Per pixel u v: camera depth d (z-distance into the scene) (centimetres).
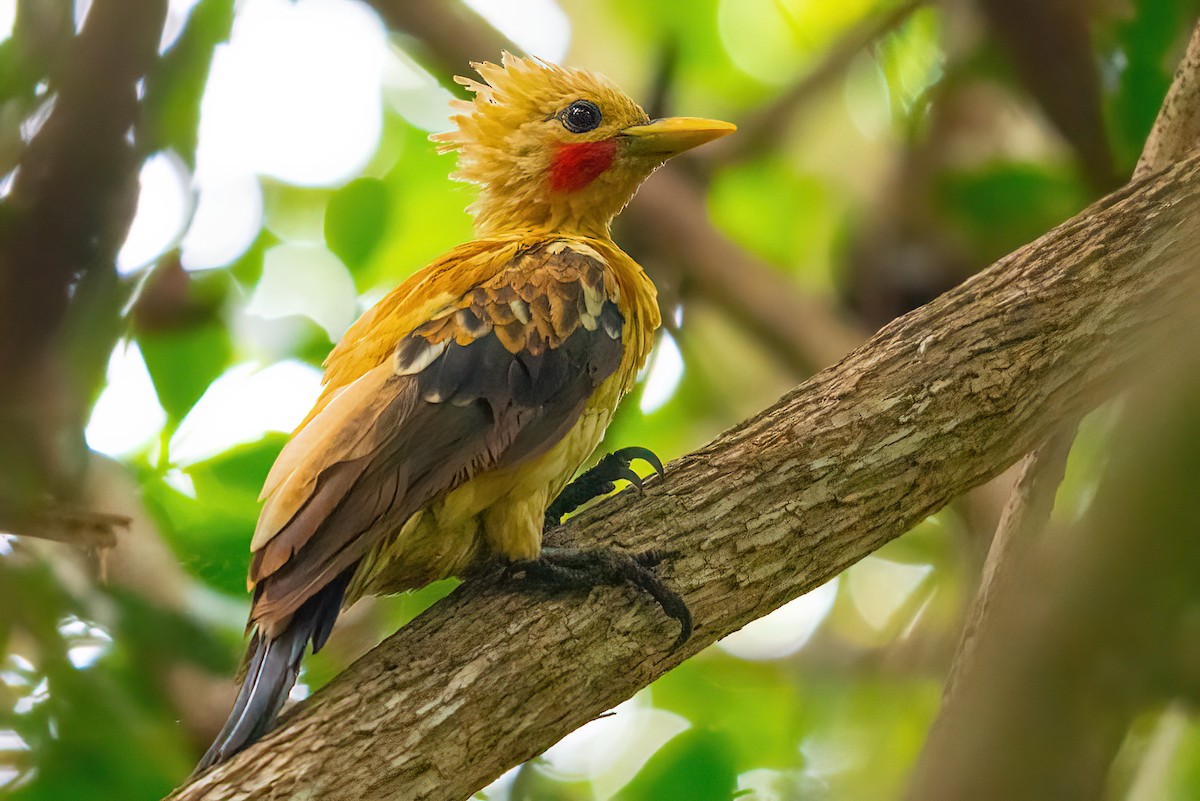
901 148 1802
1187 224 991
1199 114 1083
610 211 1249
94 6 902
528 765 1400
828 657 1602
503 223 1247
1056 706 892
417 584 1049
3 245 901
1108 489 908
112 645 1145
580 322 1057
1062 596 901
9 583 1060
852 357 1016
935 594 1556
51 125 898
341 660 1278
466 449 977
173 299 1438
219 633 1160
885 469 961
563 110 1230
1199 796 1261
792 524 950
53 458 984
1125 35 1569
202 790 823
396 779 841
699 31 1842
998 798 889
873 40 1731
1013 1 1550
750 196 1936
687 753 1366
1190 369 893
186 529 1263
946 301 1017
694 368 1827
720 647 1669
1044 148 1797
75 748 1102
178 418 1426
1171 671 884
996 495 1430
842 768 1521
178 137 1001
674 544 945
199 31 1005
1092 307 987
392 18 1662
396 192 1725
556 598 933
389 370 996
